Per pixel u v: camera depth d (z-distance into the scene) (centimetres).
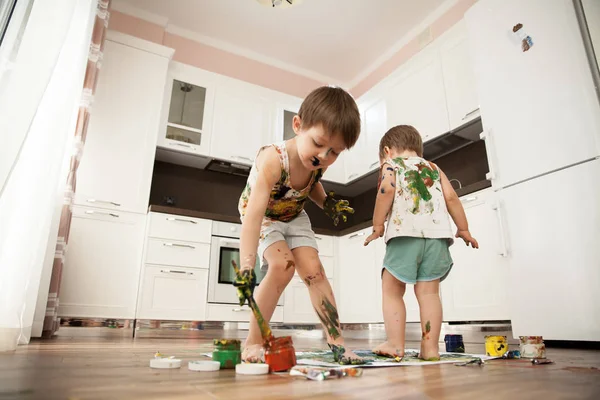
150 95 291
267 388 57
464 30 270
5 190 127
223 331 270
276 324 294
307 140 103
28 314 152
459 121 264
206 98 326
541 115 184
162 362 81
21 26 119
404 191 127
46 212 143
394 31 360
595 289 155
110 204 258
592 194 161
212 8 337
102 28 248
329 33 363
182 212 275
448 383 63
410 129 148
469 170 295
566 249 167
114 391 52
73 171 219
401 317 118
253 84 351
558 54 181
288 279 104
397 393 53
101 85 276
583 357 116
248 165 335
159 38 344
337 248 335
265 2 312
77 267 239
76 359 96
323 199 137
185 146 306
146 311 250
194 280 268
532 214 181
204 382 61
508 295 186
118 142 271
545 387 58
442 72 283
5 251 128
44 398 46
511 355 114
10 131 110
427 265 121
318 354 119
